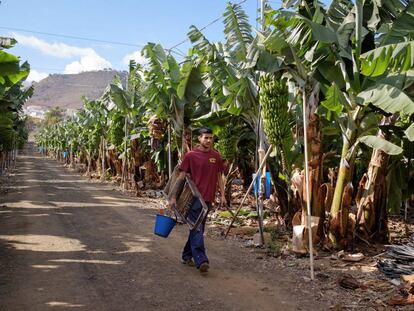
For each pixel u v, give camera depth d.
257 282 5.30
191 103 11.77
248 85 8.22
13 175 25.42
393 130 7.12
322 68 6.75
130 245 7.15
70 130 37.78
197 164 5.70
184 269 5.82
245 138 11.42
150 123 13.94
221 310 4.39
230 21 8.95
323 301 4.64
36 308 4.36
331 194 7.35
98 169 25.77
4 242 7.20
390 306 4.41
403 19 6.19
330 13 7.31
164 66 11.54
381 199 7.53
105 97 22.05
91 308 4.38
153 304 4.52
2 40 7.74
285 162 8.27
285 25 6.62
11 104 12.88
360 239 7.42
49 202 12.66
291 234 8.25
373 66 5.28
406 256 5.70
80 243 7.24
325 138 10.02
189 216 5.68
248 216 10.26
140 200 14.01
